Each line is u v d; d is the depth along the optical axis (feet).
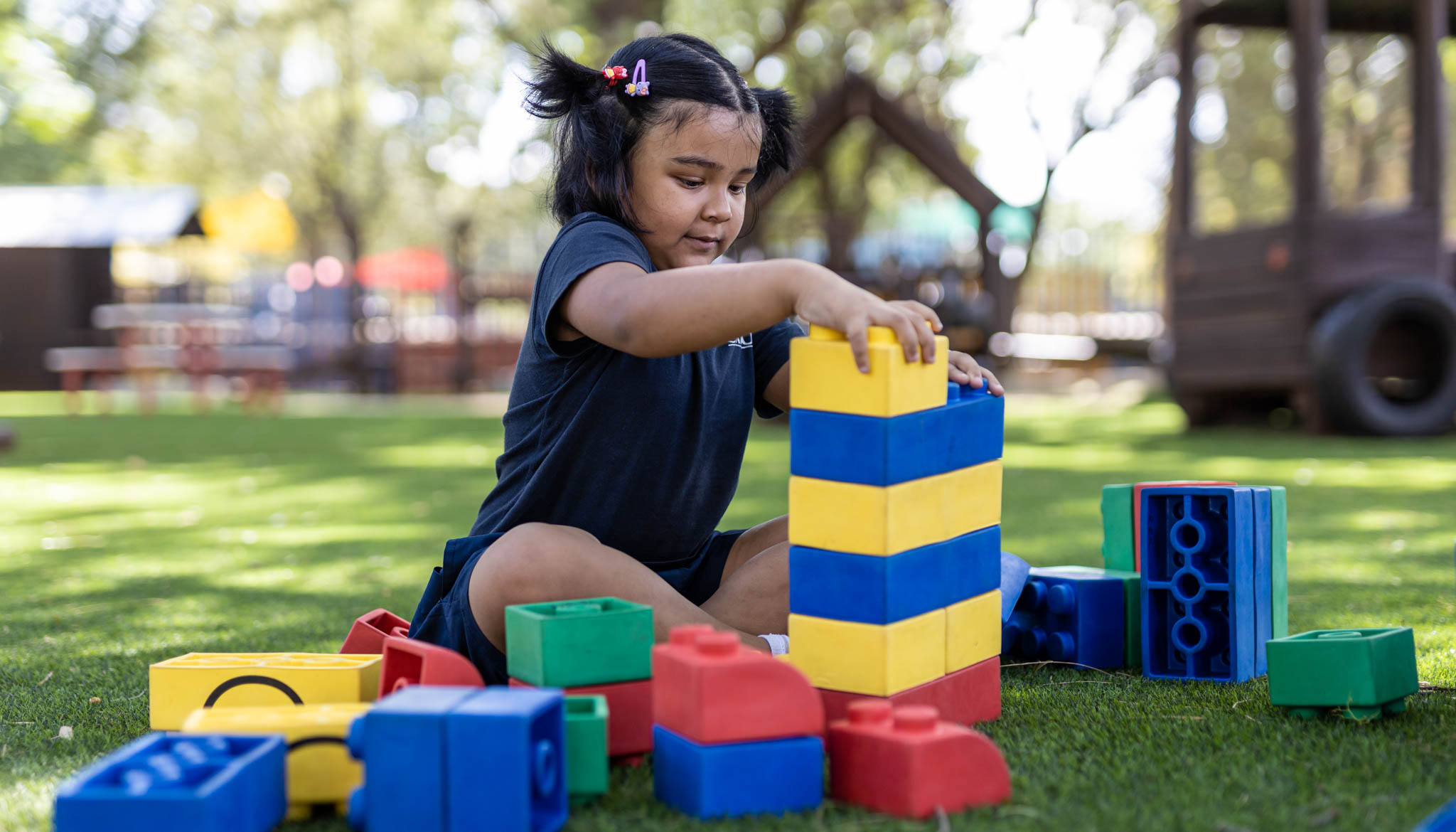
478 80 62.18
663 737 4.04
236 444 26.27
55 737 5.15
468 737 3.48
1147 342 43.91
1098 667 6.33
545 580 4.79
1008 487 16.31
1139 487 6.08
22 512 15.60
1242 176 57.06
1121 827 3.65
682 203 5.32
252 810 3.55
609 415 5.18
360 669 4.84
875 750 3.89
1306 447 21.58
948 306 32.78
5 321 47.65
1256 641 6.02
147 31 45.37
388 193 71.15
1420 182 23.75
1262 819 3.69
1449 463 18.75
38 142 60.49
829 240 33.65
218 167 67.67
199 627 8.04
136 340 43.06
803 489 4.49
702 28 44.88
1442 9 23.67
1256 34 28.89
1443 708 5.16
